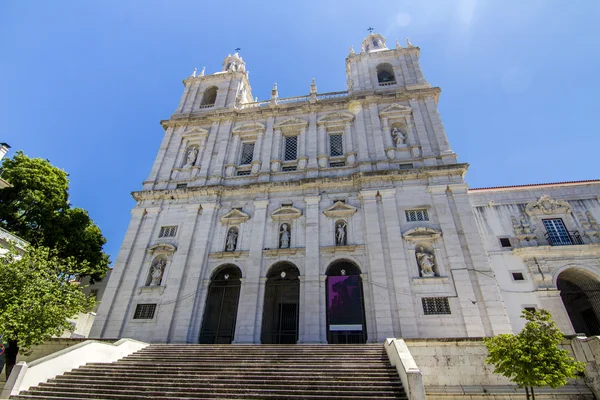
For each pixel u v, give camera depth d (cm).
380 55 3531
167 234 2661
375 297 2097
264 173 2823
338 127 3038
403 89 3139
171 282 2383
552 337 1327
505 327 1903
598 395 1370
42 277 1772
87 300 2002
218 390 1241
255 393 1209
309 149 2914
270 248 2431
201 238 2548
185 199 2786
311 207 2538
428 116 2912
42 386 1340
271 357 1596
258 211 2598
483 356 1550
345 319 2083
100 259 3152
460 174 2481
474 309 1973
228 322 2450
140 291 2400
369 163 2678
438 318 1989
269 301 2636
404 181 2530
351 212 2467
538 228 2359
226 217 2620
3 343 1656
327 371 1369
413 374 1095
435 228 2297
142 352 1809
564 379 1223
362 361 1460
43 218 2761
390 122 2964
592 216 2330
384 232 2345
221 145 3105
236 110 3319
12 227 2678
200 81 3797
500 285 2192
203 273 2417
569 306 2558
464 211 2319
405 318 2000
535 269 2200
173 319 2245
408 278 2134
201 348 1823
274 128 3127
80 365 1551
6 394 1259
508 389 1472
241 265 2400
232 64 4209
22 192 2700
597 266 2153
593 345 1414
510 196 2520
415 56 3438
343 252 2320
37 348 1938
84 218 3050
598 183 2450
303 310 2150
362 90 3219
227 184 2867
